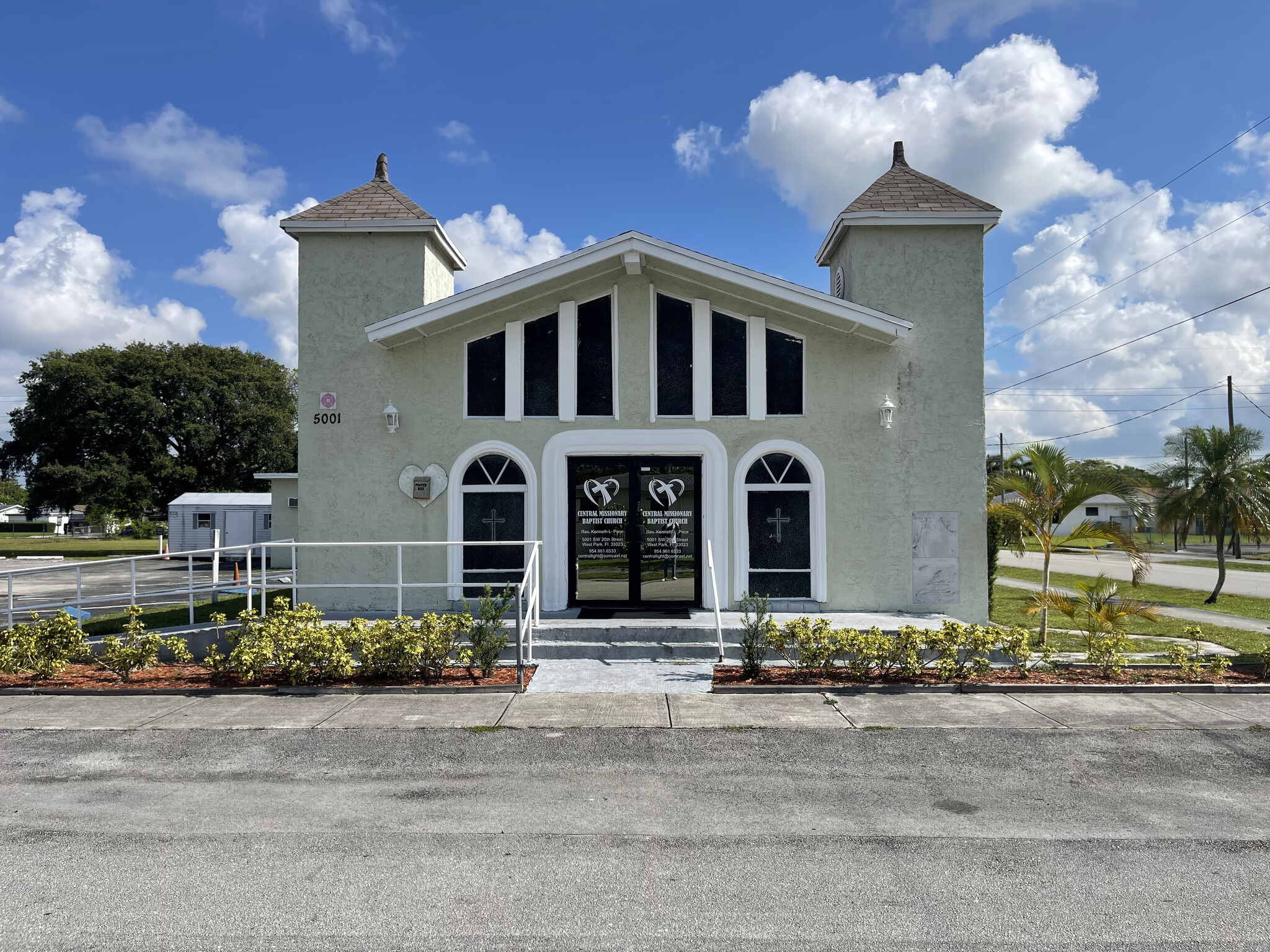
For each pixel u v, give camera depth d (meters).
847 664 9.84
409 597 12.11
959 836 5.19
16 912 4.21
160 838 5.18
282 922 4.11
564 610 12.02
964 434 11.95
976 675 9.31
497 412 12.30
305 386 12.29
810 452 11.98
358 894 4.42
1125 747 7.06
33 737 7.41
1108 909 4.24
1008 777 6.31
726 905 4.29
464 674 9.61
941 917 4.16
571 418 12.16
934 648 9.33
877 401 11.98
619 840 5.14
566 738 7.31
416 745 7.14
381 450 12.22
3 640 9.77
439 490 12.15
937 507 11.90
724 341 12.30
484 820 5.47
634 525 12.25
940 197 12.31
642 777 6.32
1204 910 4.23
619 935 3.98
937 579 11.83
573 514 12.27
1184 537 21.42
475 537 12.18
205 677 9.56
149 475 49.12
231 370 53.25
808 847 5.02
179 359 51.44
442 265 13.57
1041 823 5.40
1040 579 27.56
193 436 49.81
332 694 8.91
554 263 11.52
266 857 4.89
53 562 35.31
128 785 6.17
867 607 11.86
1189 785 6.14
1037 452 12.41
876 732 7.49
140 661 9.65
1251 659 10.60
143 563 34.22
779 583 12.01
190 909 4.25
